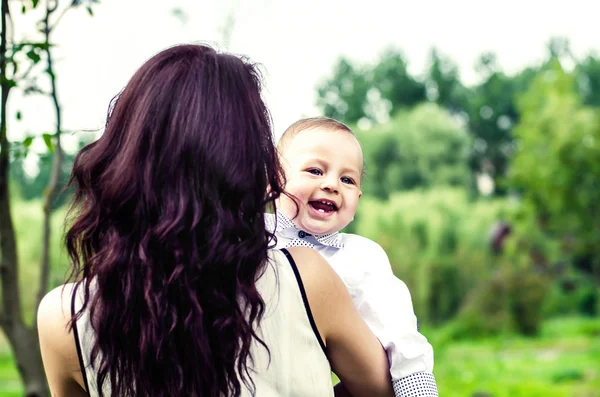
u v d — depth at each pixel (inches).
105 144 51.4
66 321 51.6
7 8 98.7
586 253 928.3
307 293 52.9
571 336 722.2
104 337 49.9
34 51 98.8
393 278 75.3
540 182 922.7
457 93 1804.9
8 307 117.0
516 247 820.0
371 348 57.9
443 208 804.6
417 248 772.0
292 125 84.0
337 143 79.7
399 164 1140.5
